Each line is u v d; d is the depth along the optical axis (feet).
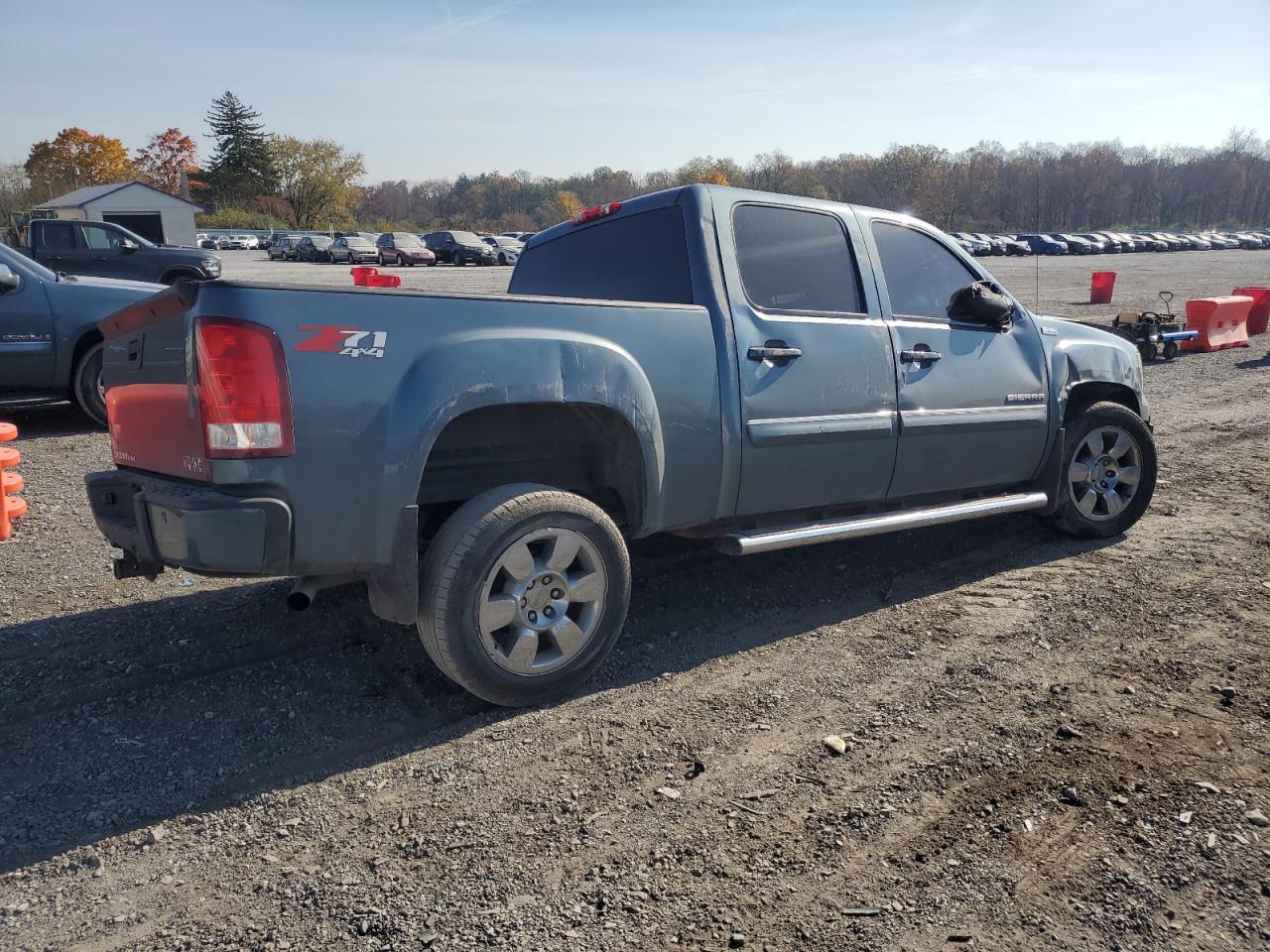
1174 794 9.09
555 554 10.85
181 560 9.59
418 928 7.36
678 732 10.48
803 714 10.88
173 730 10.51
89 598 14.46
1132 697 11.18
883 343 14.05
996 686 11.52
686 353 11.95
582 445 12.49
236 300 9.12
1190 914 7.46
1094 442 17.26
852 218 14.49
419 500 11.60
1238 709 10.84
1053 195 374.43
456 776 9.57
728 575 15.64
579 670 11.26
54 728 10.52
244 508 9.22
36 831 8.63
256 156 311.47
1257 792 9.11
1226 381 38.01
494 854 8.30
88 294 26.66
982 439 15.43
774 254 13.35
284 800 9.14
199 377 9.16
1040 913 7.49
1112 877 7.91
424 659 12.35
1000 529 18.43
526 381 10.48
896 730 10.48
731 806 9.03
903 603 14.47
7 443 25.38
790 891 7.81
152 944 7.22
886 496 14.53
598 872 8.05
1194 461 24.35
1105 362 17.43
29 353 25.76
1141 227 403.13
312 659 12.32
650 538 17.39
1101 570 15.88
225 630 13.24
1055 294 83.66
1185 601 14.35
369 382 9.71
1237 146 446.19
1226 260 167.53
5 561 16.06
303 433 9.40
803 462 13.19
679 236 12.87
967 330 15.37
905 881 7.91
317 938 7.27
